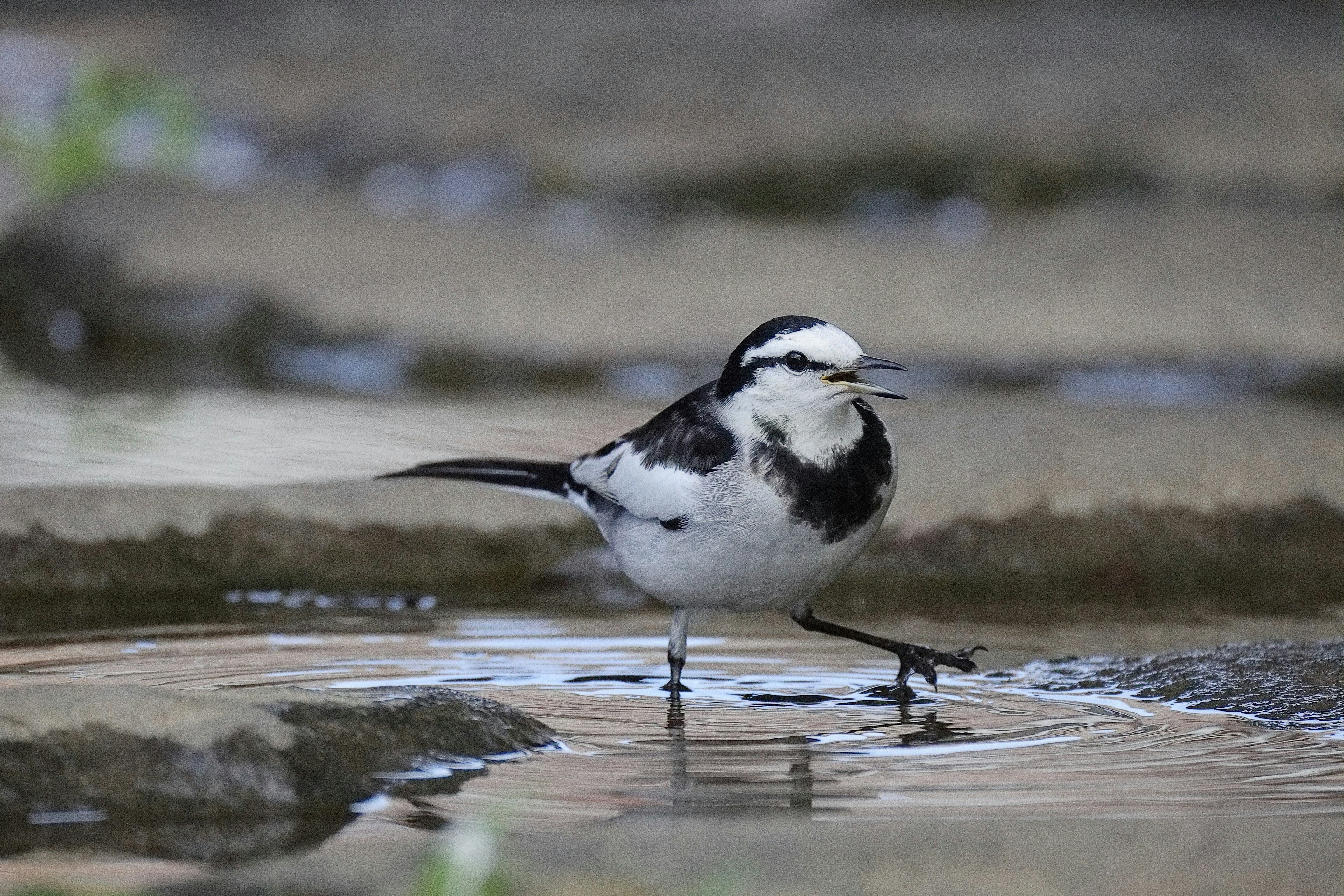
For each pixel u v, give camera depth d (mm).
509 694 9156
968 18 33156
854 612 11328
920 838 5922
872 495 9133
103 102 26297
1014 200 24281
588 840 5906
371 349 19031
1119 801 7070
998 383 17859
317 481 13016
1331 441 13039
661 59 28781
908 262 21359
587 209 24250
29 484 12508
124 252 21391
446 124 26344
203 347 20188
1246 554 12180
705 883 5473
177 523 11727
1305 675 9102
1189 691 8992
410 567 11961
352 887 5641
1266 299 19500
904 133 24609
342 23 33812
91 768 7094
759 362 8984
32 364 19703
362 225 22938
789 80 27047
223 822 7008
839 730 8453
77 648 10000
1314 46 30016
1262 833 5938
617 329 18922
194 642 10211
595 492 10125
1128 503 12305
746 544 9023
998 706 8938
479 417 16422
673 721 8648
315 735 7504
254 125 27938
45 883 6238
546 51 29891
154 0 40156
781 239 22703
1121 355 18000
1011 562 12055
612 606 11547
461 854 4719
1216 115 25734
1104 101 25969
